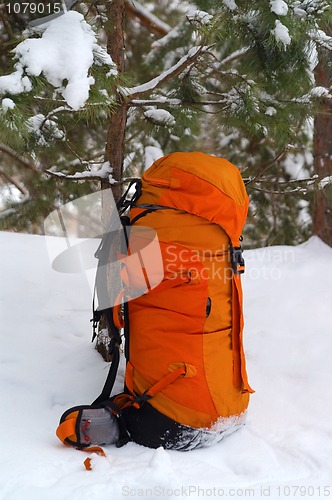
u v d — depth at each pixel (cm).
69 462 211
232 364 237
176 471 210
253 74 315
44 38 216
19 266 370
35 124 305
